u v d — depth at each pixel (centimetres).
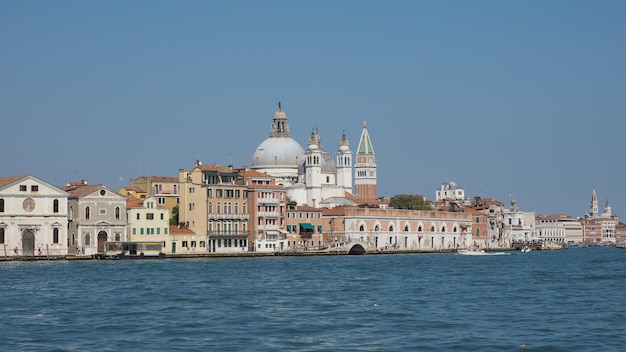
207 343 7162
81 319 8569
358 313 9012
